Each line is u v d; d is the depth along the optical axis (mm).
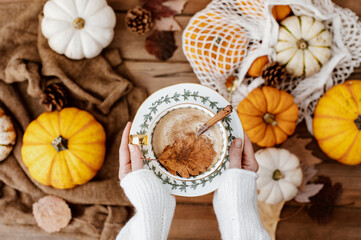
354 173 931
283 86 909
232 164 637
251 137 851
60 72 875
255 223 608
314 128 882
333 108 845
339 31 867
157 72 928
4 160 890
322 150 908
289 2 804
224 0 880
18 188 894
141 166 633
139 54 924
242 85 894
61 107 852
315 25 839
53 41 843
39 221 887
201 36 864
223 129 625
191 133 636
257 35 862
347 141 841
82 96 894
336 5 895
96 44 859
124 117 920
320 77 877
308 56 843
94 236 906
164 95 650
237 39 861
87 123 850
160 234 615
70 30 835
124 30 919
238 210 609
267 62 864
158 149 637
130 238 622
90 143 843
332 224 933
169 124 638
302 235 930
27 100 920
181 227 932
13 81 896
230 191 617
